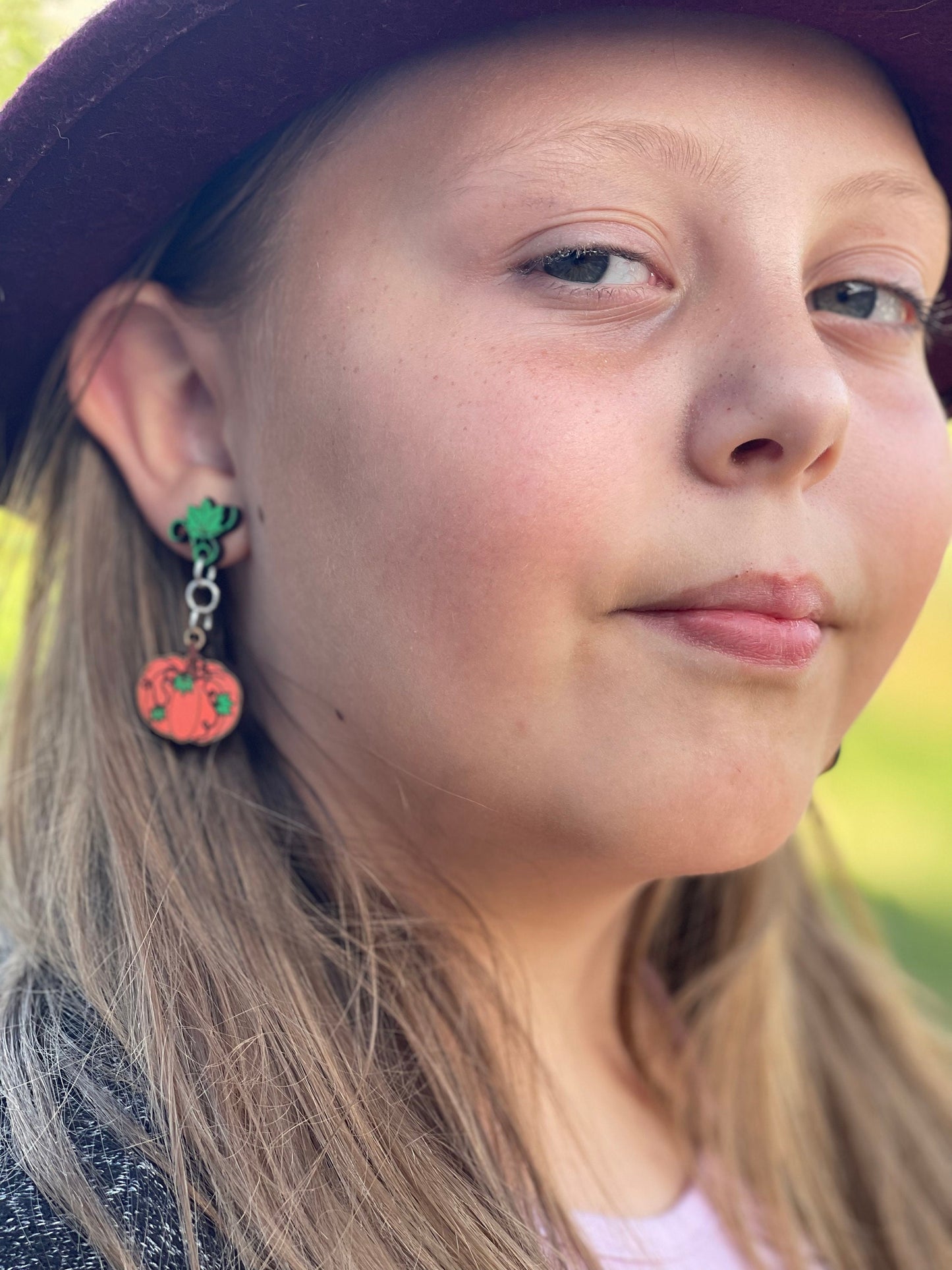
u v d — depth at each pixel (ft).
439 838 1.22
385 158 1.16
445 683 1.15
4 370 1.33
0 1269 1.04
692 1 1.13
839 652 1.20
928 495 1.21
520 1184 1.21
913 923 2.71
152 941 1.18
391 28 1.13
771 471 1.12
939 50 1.18
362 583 1.16
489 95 1.14
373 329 1.15
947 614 3.81
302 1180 1.12
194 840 1.23
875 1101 1.59
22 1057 1.13
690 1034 1.51
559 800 1.15
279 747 1.27
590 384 1.12
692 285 1.15
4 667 1.56
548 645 1.13
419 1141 1.17
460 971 1.25
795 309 1.13
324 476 1.18
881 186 1.19
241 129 1.19
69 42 1.13
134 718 1.28
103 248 1.26
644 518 1.12
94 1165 1.08
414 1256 1.13
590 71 1.13
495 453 1.12
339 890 1.23
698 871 1.17
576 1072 1.35
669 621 1.13
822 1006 1.63
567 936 1.29
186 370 1.28
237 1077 1.14
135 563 1.31
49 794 1.32
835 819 3.07
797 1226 1.44
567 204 1.13
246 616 1.27
